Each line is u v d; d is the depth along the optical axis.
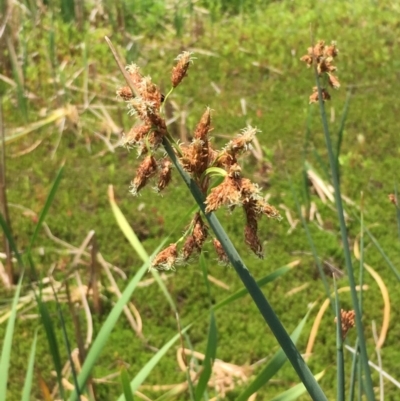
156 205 0.54
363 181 0.55
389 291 0.44
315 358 0.39
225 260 0.16
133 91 0.15
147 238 0.51
